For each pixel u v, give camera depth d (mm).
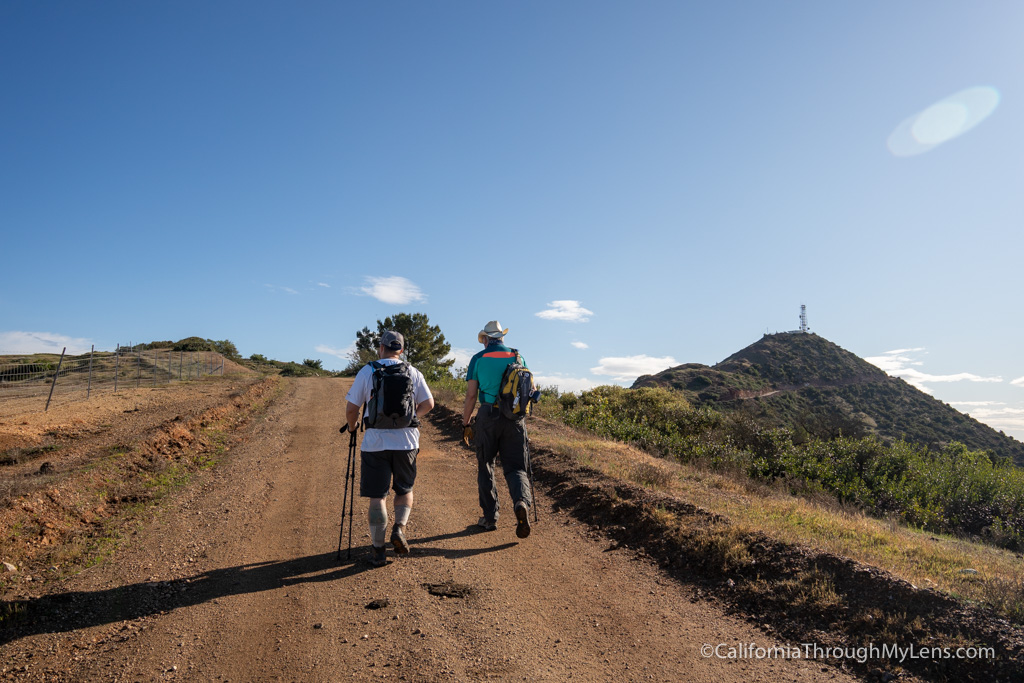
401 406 4523
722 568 4449
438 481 7656
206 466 8617
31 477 6551
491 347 5582
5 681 2939
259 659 3188
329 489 7207
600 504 6156
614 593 4234
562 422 13930
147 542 5199
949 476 14102
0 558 4523
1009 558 5758
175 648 3311
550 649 3365
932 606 3492
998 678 2875
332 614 3758
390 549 4996
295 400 18891
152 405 14734
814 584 3973
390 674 3031
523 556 4949
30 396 16734
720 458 12891
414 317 42344
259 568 4570
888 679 3012
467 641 3434
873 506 12336
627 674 3094
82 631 3521
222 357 35688
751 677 3078
